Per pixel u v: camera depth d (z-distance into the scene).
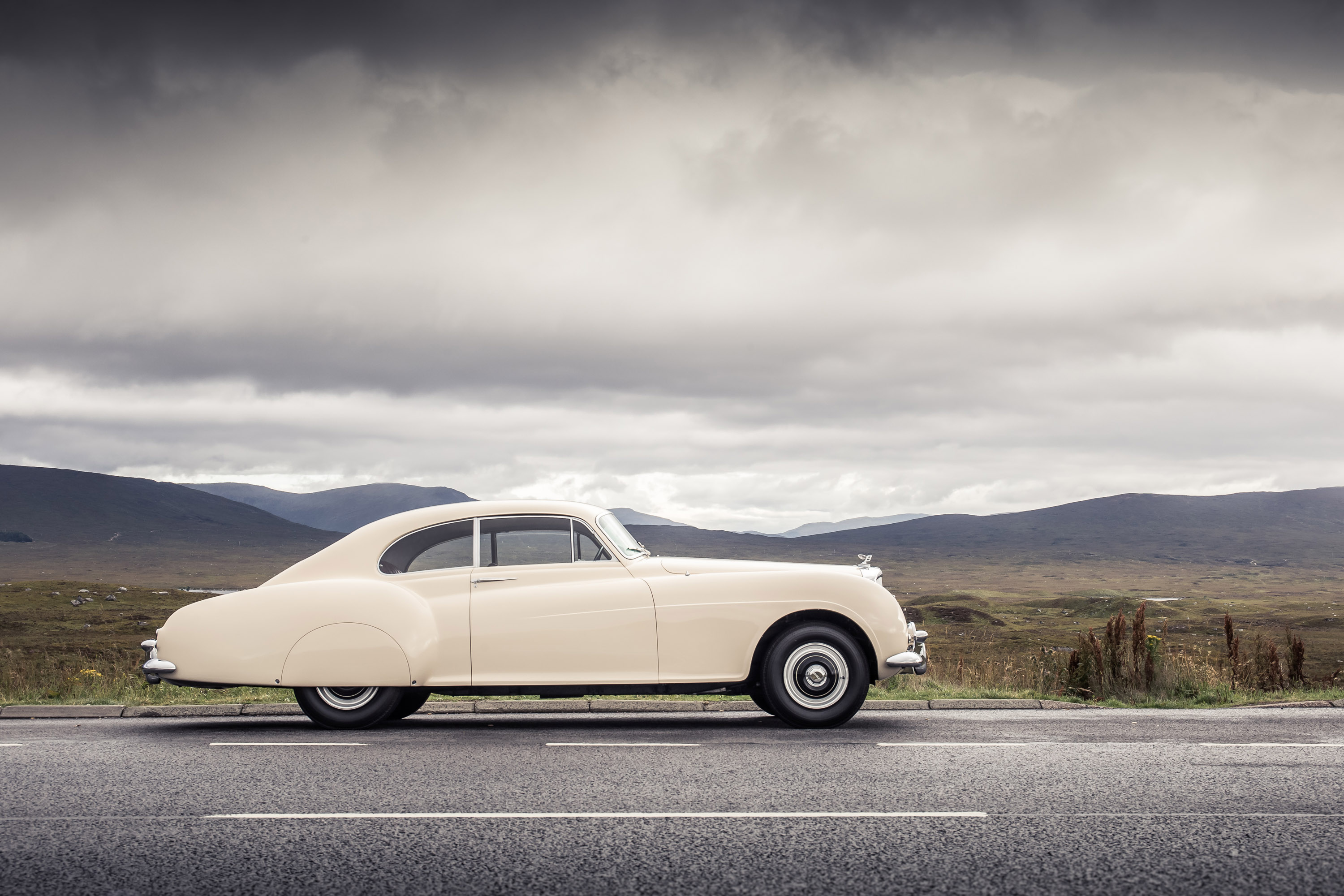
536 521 9.57
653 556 9.78
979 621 110.12
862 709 11.20
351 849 5.03
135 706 10.81
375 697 9.27
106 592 118.50
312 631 9.15
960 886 4.43
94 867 4.73
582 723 9.72
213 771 7.03
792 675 9.18
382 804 5.98
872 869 4.68
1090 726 9.30
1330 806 5.90
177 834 5.31
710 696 11.62
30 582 121.25
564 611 9.16
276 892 4.38
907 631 9.39
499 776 6.81
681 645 9.13
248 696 11.73
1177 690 12.70
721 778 6.71
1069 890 4.38
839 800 6.06
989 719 9.88
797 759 7.42
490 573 9.36
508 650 9.11
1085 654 13.10
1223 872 4.61
